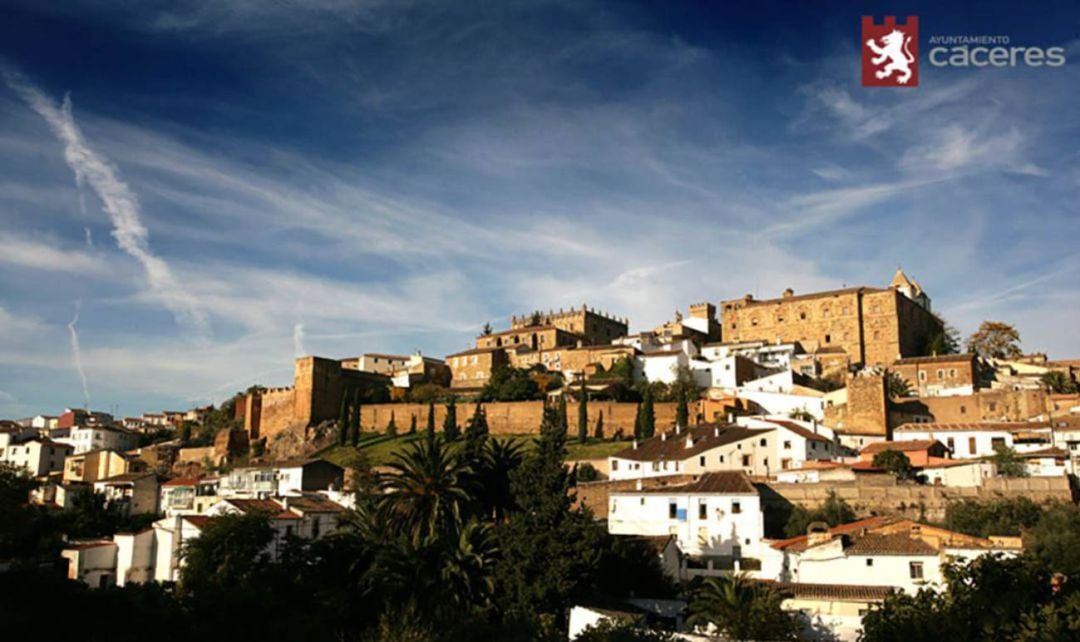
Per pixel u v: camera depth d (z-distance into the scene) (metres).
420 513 87.00
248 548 84.12
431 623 63.66
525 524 72.31
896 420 131.38
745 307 193.12
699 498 87.00
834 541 69.06
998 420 126.00
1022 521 79.44
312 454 166.50
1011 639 38.31
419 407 170.00
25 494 111.69
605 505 100.88
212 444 194.25
